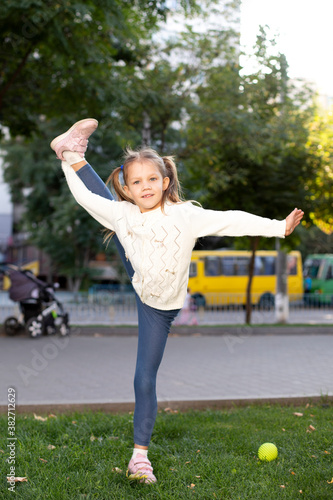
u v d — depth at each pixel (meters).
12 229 43.81
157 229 3.12
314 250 34.56
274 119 14.43
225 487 3.23
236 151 15.26
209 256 25.98
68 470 3.54
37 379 7.71
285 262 18.09
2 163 32.50
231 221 3.05
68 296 24.95
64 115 13.20
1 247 44.47
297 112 15.01
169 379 7.71
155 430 4.54
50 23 10.02
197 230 3.11
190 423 4.90
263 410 5.57
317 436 4.34
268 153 15.00
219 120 13.30
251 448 4.05
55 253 31.23
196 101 14.02
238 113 13.57
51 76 12.22
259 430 4.62
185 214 3.13
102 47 11.70
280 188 15.45
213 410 5.70
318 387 7.12
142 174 3.13
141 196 3.14
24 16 9.99
